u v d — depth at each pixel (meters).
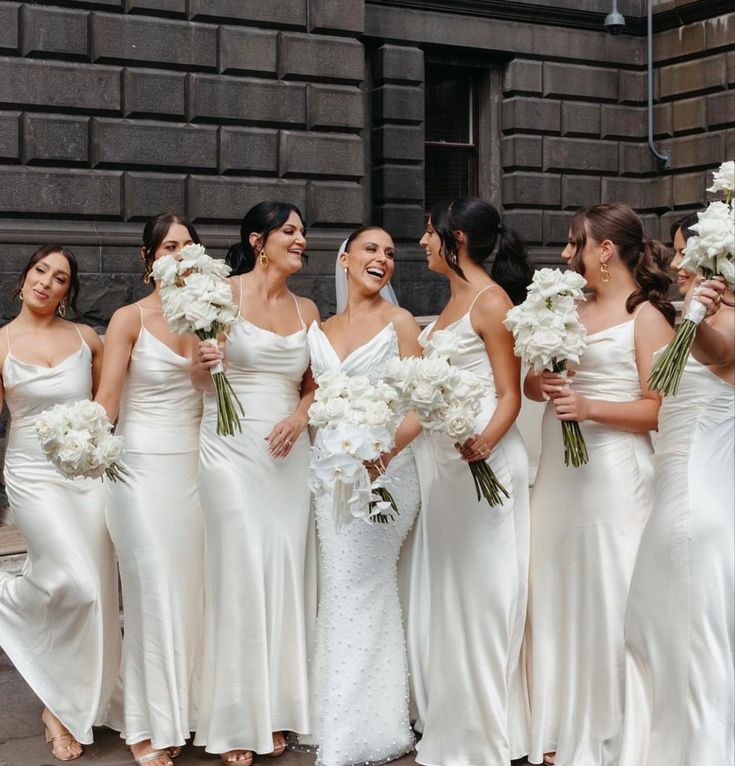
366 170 12.48
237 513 4.56
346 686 4.49
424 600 4.75
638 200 14.05
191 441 4.73
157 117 10.33
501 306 4.38
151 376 4.66
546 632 4.46
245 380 4.62
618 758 4.16
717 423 3.96
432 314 12.43
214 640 4.61
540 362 4.05
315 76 11.00
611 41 13.77
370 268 4.66
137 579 4.61
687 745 3.86
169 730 4.57
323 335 4.71
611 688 4.27
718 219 3.63
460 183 13.40
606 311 4.36
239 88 10.66
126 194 10.16
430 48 12.76
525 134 13.31
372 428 4.05
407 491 4.65
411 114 12.51
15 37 9.72
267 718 4.51
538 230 13.38
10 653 4.80
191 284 4.30
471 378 4.07
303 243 4.72
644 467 4.33
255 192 10.74
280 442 4.57
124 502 4.63
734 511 3.93
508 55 13.22
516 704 4.48
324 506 4.63
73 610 4.68
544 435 4.52
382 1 12.34
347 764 4.45
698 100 13.57
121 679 4.78
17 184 9.70
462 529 4.44
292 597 4.62
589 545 4.32
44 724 5.08
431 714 4.51
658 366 3.75
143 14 10.21
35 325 4.95
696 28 13.48
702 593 3.89
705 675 3.87
